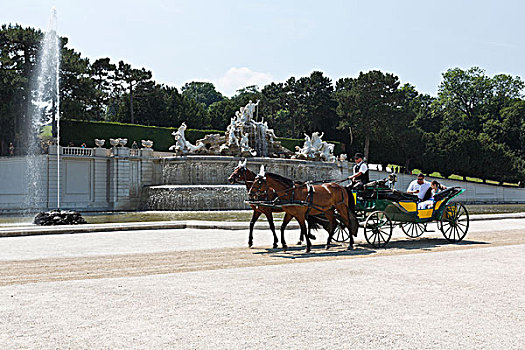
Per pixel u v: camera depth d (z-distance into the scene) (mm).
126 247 14516
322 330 6039
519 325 6277
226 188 36656
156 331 5996
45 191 40000
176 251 13578
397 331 6012
